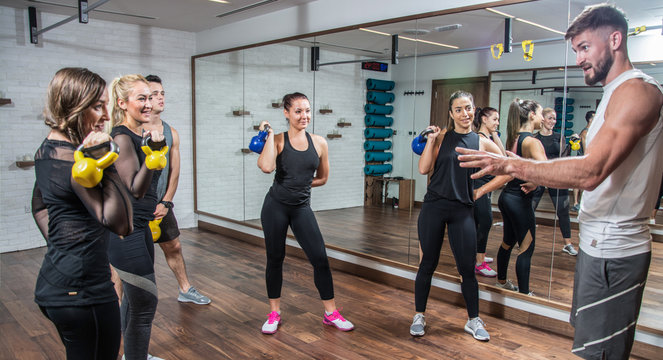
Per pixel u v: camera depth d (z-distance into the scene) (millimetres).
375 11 3596
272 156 2537
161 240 2955
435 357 2400
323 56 4008
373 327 2777
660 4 2232
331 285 2758
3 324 2756
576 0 2496
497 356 2406
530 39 2713
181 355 2412
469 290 2627
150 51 5215
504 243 2887
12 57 4297
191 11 4465
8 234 4395
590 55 1330
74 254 1292
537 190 2701
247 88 4785
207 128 5379
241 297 3279
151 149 1652
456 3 3084
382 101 3588
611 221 1316
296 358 2391
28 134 4441
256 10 4406
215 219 5402
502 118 2883
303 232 2666
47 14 4480
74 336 1329
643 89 1195
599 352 1367
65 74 1307
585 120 2492
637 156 1256
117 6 4262
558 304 2631
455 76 3119
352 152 3826
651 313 2330
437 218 2609
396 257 3518
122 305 1929
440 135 2689
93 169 1180
